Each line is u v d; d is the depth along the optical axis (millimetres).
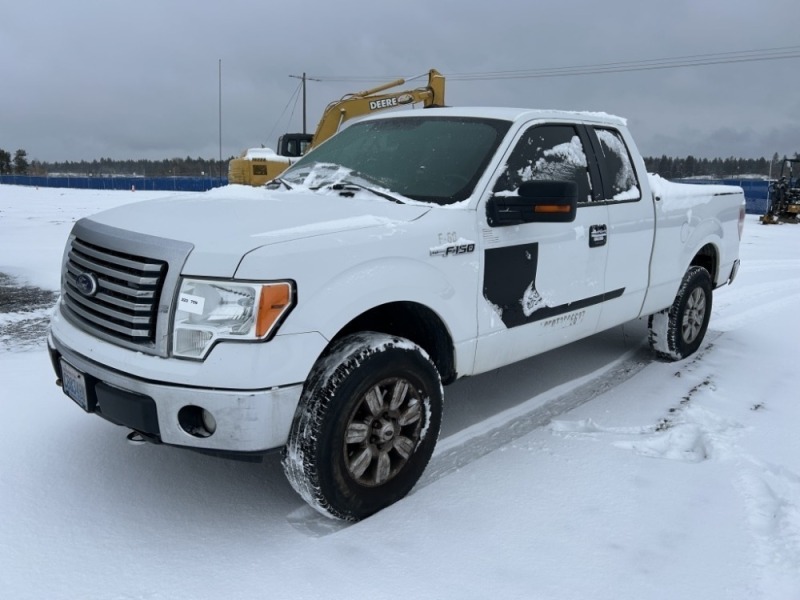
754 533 2967
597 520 3064
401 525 3010
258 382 2656
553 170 4125
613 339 6320
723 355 5863
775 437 4008
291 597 2514
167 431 2727
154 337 2764
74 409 4203
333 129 15812
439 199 3623
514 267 3725
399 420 3143
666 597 2543
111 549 2809
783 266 11844
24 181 84688
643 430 4141
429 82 15891
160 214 3219
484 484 3395
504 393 4797
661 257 5047
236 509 3156
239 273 2668
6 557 2730
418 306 3312
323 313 2814
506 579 2635
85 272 3049
